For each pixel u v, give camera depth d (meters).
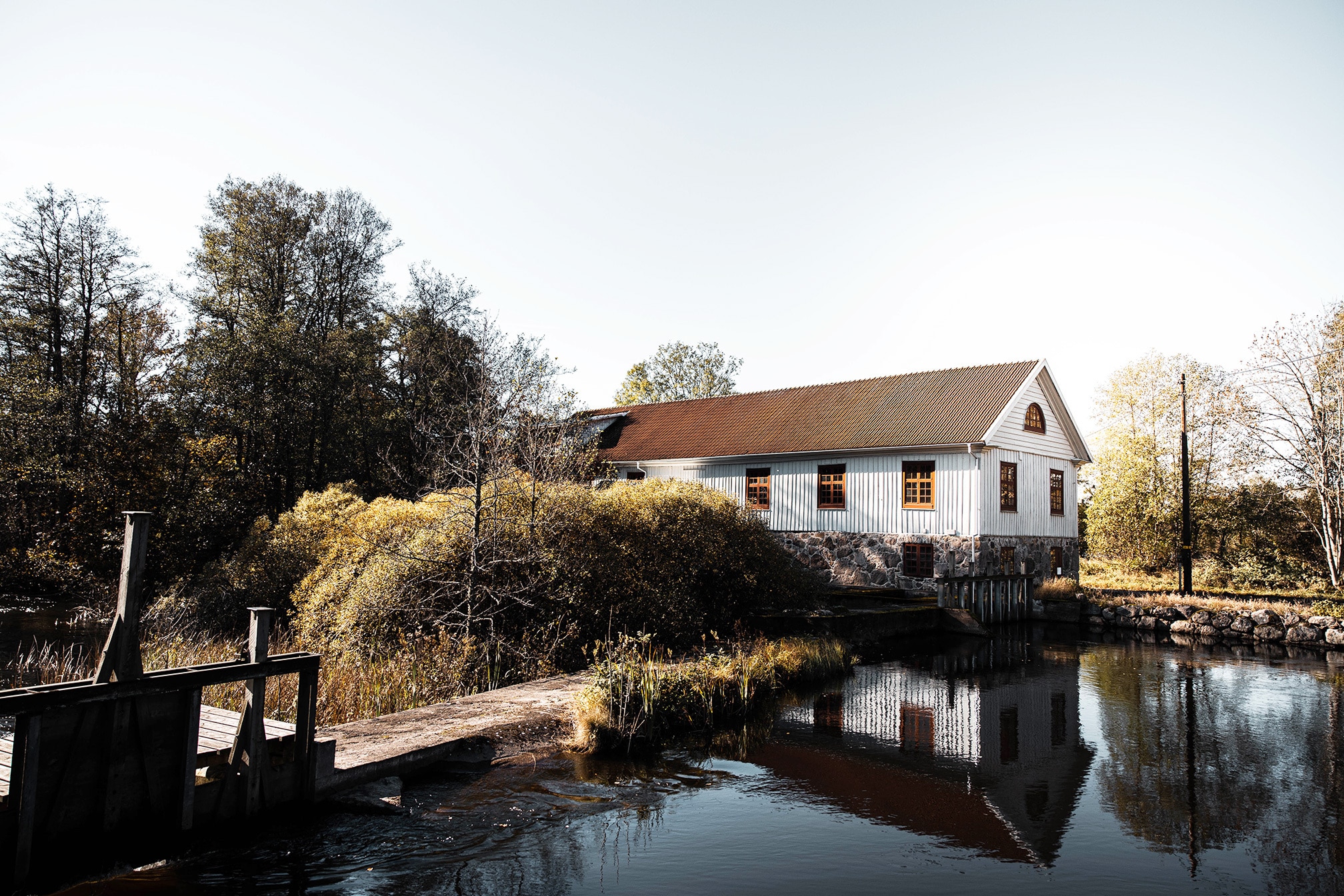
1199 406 31.14
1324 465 24.39
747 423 26.30
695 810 6.25
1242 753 8.16
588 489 13.87
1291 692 11.30
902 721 9.37
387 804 5.95
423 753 6.75
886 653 14.72
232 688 8.68
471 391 20.45
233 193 28.66
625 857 5.30
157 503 19.61
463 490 12.70
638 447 27.83
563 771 7.05
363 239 31.19
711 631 13.63
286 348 23.69
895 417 22.55
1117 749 8.24
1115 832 5.96
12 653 12.69
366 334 28.25
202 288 29.09
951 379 23.28
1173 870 5.29
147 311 27.16
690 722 8.82
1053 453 24.08
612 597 12.09
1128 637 17.20
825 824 6.02
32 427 20.08
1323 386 24.52
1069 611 19.56
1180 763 7.79
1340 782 7.19
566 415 21.47
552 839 5.57
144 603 17.78
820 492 23.00
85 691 4.62
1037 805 6.53
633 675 8.61
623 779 6.93
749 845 5.57
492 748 7.32
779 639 13.74
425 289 30.38
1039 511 23.03
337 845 5.31
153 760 5.01
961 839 5.77
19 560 19.27
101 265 24.53
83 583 19.03
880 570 21.47
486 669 10.41
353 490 21.48
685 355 59.78
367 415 28.28
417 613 11.06
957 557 19.92
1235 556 27.52
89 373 24.45
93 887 4.61
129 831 4.89
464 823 5.79
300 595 13.13
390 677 9.56
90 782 4.74
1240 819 6.26
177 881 4.74
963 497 20.00
